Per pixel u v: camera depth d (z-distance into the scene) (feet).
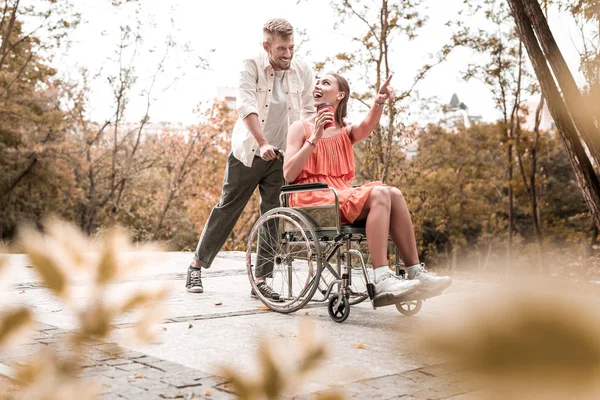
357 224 11.39
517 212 111.75
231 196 14.08
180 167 89.56
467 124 101.91
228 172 14.03
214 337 9.41
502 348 0.82
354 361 7.86
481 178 104.58
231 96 98.17
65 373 1.96
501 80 68.44
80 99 84.02
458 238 109.40
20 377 2.02
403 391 6.42
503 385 0.82
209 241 14.34
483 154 104.63
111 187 87.04
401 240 11.08
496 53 65.82
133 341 1.90
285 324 10.61
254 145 13.55
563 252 67.77
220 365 1.78
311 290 11.23
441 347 0.86
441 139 102.89
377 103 12.20
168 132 90.58
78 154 86.33
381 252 10.75
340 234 10.90
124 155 87.86
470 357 0.84
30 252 1.67
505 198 106.11
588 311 0.81
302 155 11.53
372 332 10.01
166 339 9.21
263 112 13.47
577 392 0.79
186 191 90.12
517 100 70.08
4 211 84.69
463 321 0.86
